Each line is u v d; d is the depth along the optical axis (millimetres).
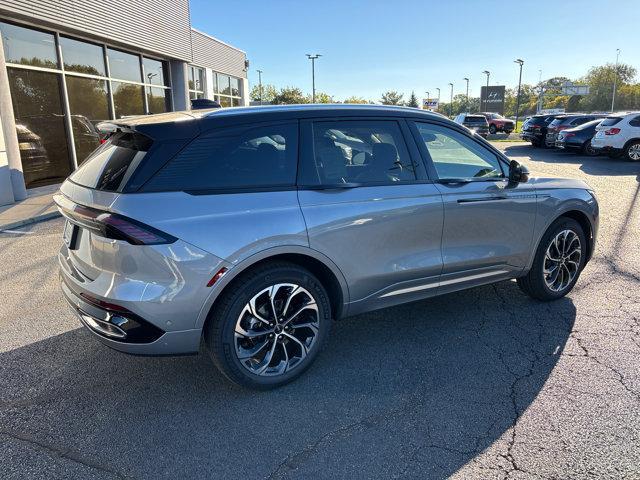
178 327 2607
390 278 3309
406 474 2289
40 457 2418
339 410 2799
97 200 2611
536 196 3918
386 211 3186
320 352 3191
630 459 2355
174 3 15164
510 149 22359
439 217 3428
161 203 2559
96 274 2670
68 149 11094
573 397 2869
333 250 3010
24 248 6184
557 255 4199
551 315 4031
